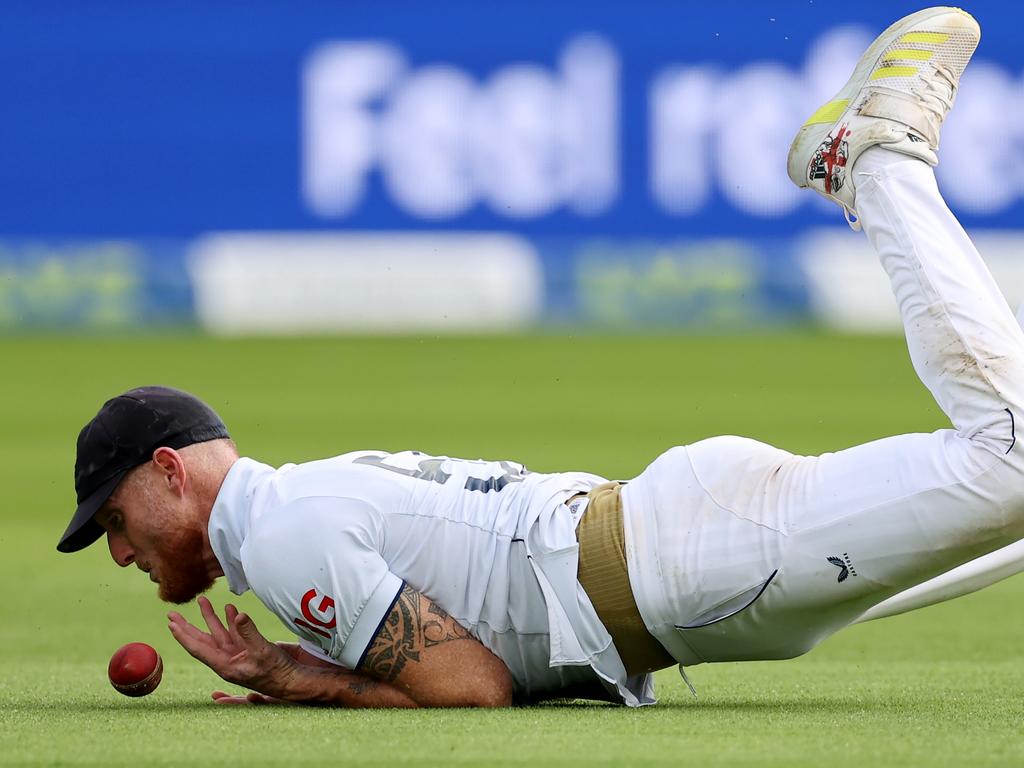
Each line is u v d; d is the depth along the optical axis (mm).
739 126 57000
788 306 59062
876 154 11469
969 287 10875
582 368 53531
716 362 54312
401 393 48688
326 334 59594
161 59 57656
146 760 8906
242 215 58531
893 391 48125
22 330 59562
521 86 57344
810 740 9508
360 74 57531
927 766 8617
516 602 10867
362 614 10633
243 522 10977
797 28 56094
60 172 58250
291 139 57969
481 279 58906
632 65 56969
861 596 10750
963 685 13062
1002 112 54281
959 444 10516
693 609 10734
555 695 11391
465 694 10820
